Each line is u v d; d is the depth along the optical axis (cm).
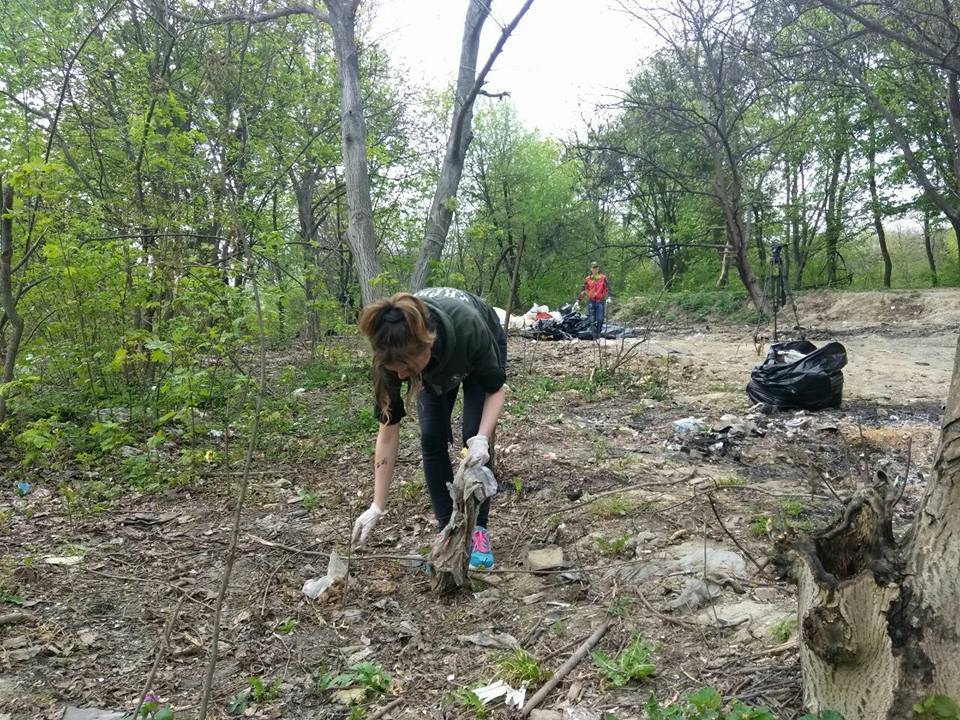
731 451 557
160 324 655
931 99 1691
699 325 1998
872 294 1850
